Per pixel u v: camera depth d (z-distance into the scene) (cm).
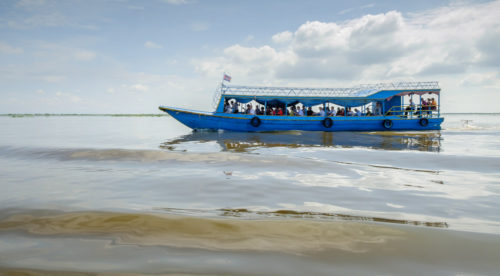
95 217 481
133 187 701
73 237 410
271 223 455
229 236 413
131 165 998
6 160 1130
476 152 1317
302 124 2638
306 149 1453
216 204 568
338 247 382
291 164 997
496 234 417
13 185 721
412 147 1545
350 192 659
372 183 746
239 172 877
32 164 1038
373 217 496
